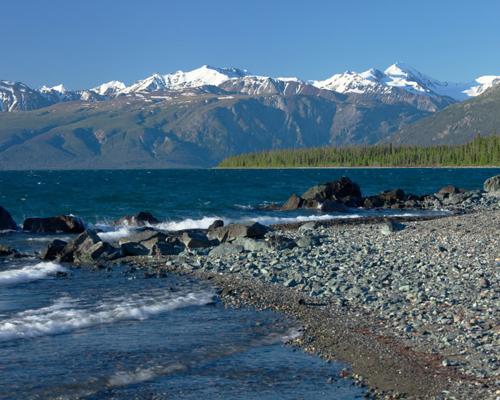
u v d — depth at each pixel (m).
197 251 24.86
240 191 78.12
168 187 90.44
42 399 8.70
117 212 46.78
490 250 20.98
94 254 23.41
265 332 12.56
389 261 20.11
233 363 10.49
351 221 37.62
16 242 29.03
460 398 8.55
